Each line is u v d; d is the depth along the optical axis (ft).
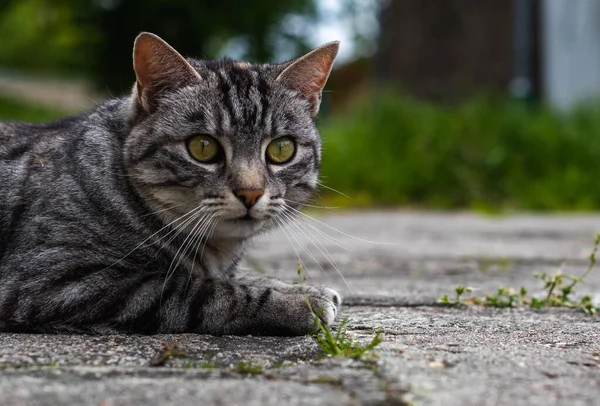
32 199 1.94
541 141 5.49
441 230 3.77
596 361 1.64
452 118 5.74
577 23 6.77
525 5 6.96
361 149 5.59
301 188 2.06
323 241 3.28
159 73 1.96
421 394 1.48
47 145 2.02
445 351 1.66
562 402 1.47
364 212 4.85
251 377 1.54
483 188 5.24
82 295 1.82
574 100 6.34
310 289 1.88
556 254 2.92
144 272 1.88
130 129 1.97
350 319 1.93
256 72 2.03
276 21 11.12
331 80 10.91
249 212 1.94
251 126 1.95
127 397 1.47
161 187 1.92
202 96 1.95
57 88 14.98
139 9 9.65
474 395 1.48
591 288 2.36
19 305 1.83
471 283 2.41
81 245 1.87
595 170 5.40
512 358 1.63
